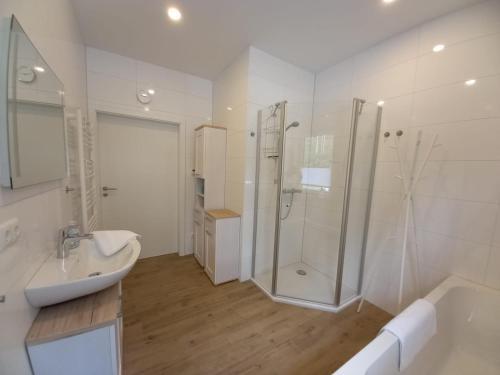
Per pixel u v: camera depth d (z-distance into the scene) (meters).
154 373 1.28
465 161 1.42
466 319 1.37
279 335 1.59
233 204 2.42
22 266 0.75
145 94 2.45
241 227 2.29
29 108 0.80
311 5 1.52
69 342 0.79
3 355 0.61
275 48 2.07
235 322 1.71
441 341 1.32
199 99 2.81
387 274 1.88
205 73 2.68
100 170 2.45
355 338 1.58
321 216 2.39
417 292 1.70
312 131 2.40
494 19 1.29
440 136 1.53
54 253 1.09
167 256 2.91
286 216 2.46
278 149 2.15
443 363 1.28
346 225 1.88
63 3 1.34
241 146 2.22
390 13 1.54
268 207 2.38
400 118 1.75
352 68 2.13
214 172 2.50
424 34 1.60
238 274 2.35
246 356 1.41
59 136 1.13
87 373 0.84
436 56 1.54
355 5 1.50
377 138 1.90
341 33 1.81
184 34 1.90
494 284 1.34
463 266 1.46
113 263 1.21
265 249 2.43
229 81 2.43
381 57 1.89
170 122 2.68
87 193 1.75
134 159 2.65
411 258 1.72
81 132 1.55
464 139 1.42
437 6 1.43
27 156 0.77
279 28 1.79
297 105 2.29
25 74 0.77
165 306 1.89
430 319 1.16
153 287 2.18
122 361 1.34
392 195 1.82
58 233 1.12
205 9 1.59
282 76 2.29
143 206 2.77
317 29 1.78
